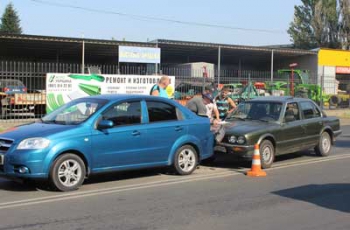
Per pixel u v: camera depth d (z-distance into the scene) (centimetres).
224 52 3906
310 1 6481
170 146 950
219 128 1063
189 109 1088
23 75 2153
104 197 775
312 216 663
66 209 692
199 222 629
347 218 654
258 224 621
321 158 1243
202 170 1054
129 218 645
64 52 3741
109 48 3425
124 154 875
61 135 802
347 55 4384
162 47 3475
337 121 1323
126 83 1928
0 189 832
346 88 4153
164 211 685
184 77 2417
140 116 910
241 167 1102
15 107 2045
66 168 812
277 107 1155
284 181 924
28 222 621
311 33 6469
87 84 1855
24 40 2939
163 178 948
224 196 787
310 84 3359
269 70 4784
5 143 805
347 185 886
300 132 1178
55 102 1803
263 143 1073
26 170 774
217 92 1464
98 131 843
